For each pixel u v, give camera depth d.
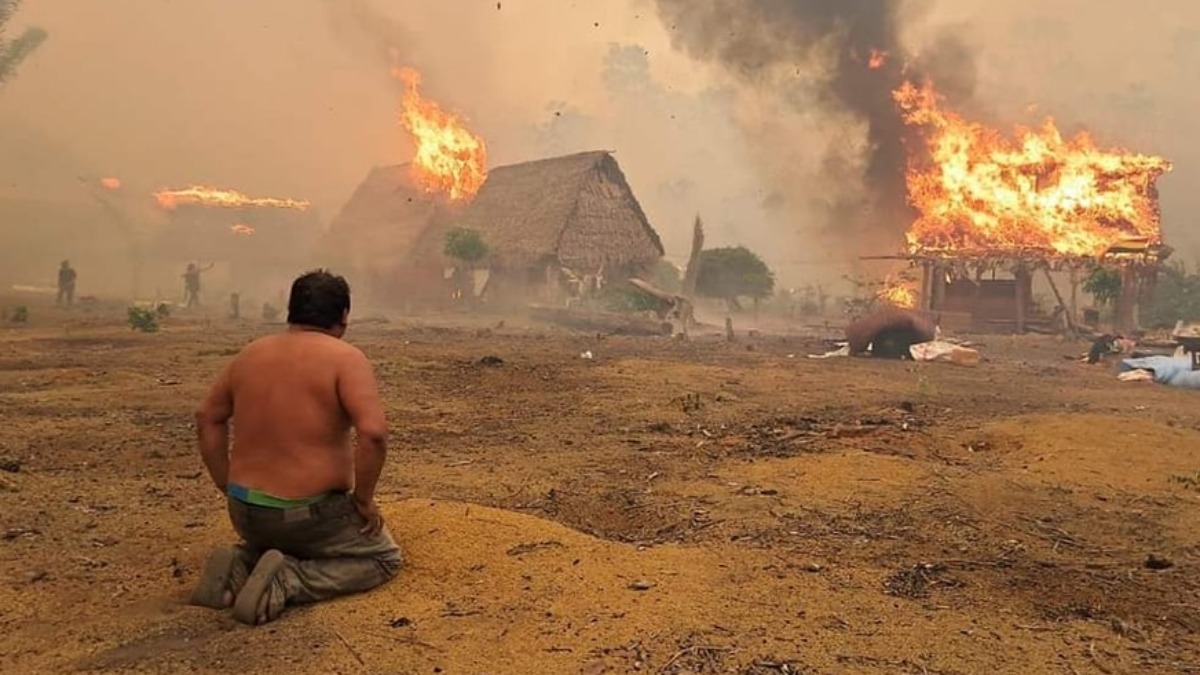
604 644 3.14
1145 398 12.34
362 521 3.62
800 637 3.29
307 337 3.67
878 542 4.70
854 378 13.83
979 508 5.42
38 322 22.56
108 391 9.90
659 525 5.04
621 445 7.47
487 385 11.29
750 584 3.89
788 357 18.23
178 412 8.57
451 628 3.25
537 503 5.45
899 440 7.77
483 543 4.16
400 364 13.18
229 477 3.58
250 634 3.19
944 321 32.03
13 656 3.01
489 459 6.75
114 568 3.98
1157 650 3.33
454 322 28.38
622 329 25.80
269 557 3.39
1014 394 12.38
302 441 3.50
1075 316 30.67
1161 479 6.36
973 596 3.90
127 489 5.48
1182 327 22.17
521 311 32.28
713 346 21.09
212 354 14.39
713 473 6.33
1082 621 3.63
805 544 4.62
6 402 8.92
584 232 34.41
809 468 6.38
